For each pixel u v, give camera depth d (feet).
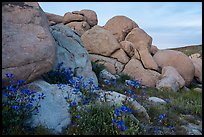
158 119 12.41
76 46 18.69
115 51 28.22
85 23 36.06
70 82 13.38
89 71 17.99
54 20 33.42
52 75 14.49
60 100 11.34
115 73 26.02
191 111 15.47
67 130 9.59
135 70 26.58
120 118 10.00
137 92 18.86
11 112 9.07
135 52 28.78
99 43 28.14
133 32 31.37
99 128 9.66
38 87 11.68
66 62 16.89
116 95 13.44
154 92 21.34
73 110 10.71
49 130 9.24
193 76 30.63
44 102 10.73
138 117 12.14
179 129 11.82
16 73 11.28
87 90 12.98
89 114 10.34
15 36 12.01
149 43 31.12
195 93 23.27
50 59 12.87
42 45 12.59
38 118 9.75
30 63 11.91
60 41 18.08
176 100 17.46
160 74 27.22
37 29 12.93
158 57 30.60
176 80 25.63
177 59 30.12
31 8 13.44
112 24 34.86
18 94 10.30
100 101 12.01
